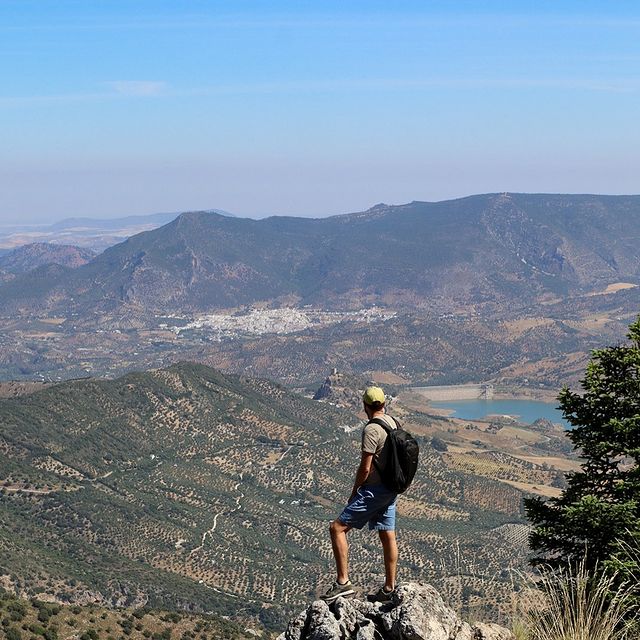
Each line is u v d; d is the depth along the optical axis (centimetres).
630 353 2477
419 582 1389
